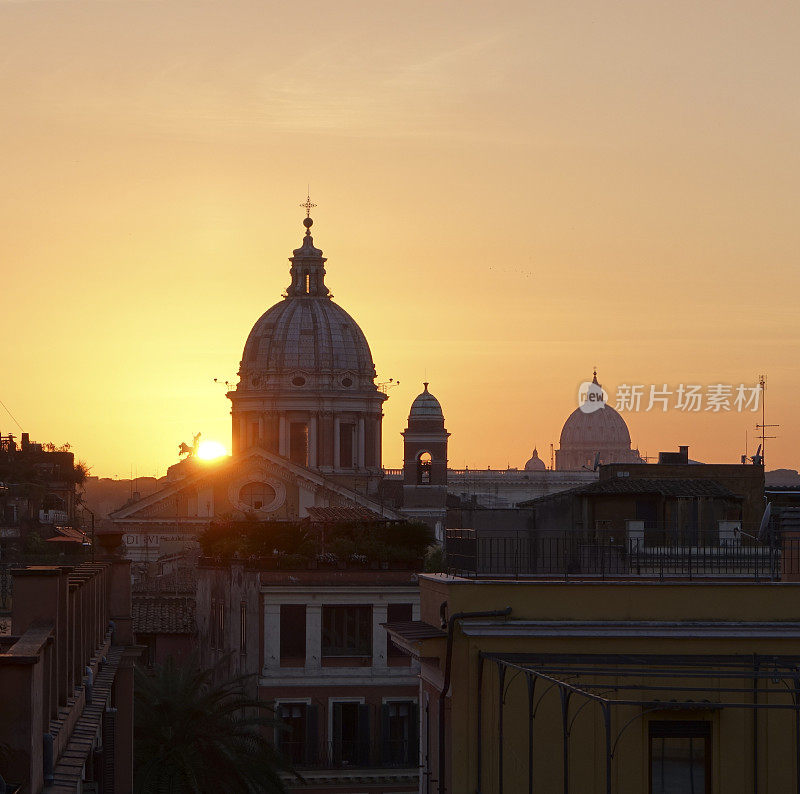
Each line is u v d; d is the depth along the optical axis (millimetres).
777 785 31312
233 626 74812
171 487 182750
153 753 55281
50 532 95938
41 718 19547
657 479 71250
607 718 25562
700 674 27641
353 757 70000
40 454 135125
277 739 69500
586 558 47969
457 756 32031
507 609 32312
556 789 31297
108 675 34625
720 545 50125
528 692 30094
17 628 23219
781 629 32062
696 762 31500
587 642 32062
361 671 70625
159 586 106875
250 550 75188
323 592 70500
